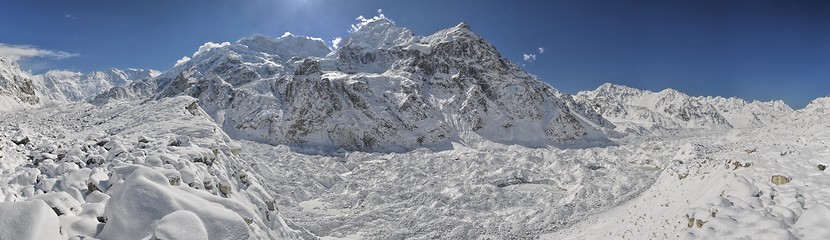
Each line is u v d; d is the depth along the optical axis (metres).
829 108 141.12
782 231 14.96
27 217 8.68
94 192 13.04
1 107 78.44
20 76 97.44
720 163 27.11
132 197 10.51
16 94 91.62
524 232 34.16
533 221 36.16
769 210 16.84
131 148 18.05
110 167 15.32
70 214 10.80
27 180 13.80
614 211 35.62
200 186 14.72
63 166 14.62
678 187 29.23
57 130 34.81
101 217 11.37
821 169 19.86
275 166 57.34
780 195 18.20
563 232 32.97
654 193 33.00
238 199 17.77
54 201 10.70
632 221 28.52
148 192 10.62
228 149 24.95
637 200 36.56
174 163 15.59
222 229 10.25
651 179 45.59
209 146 21.50
